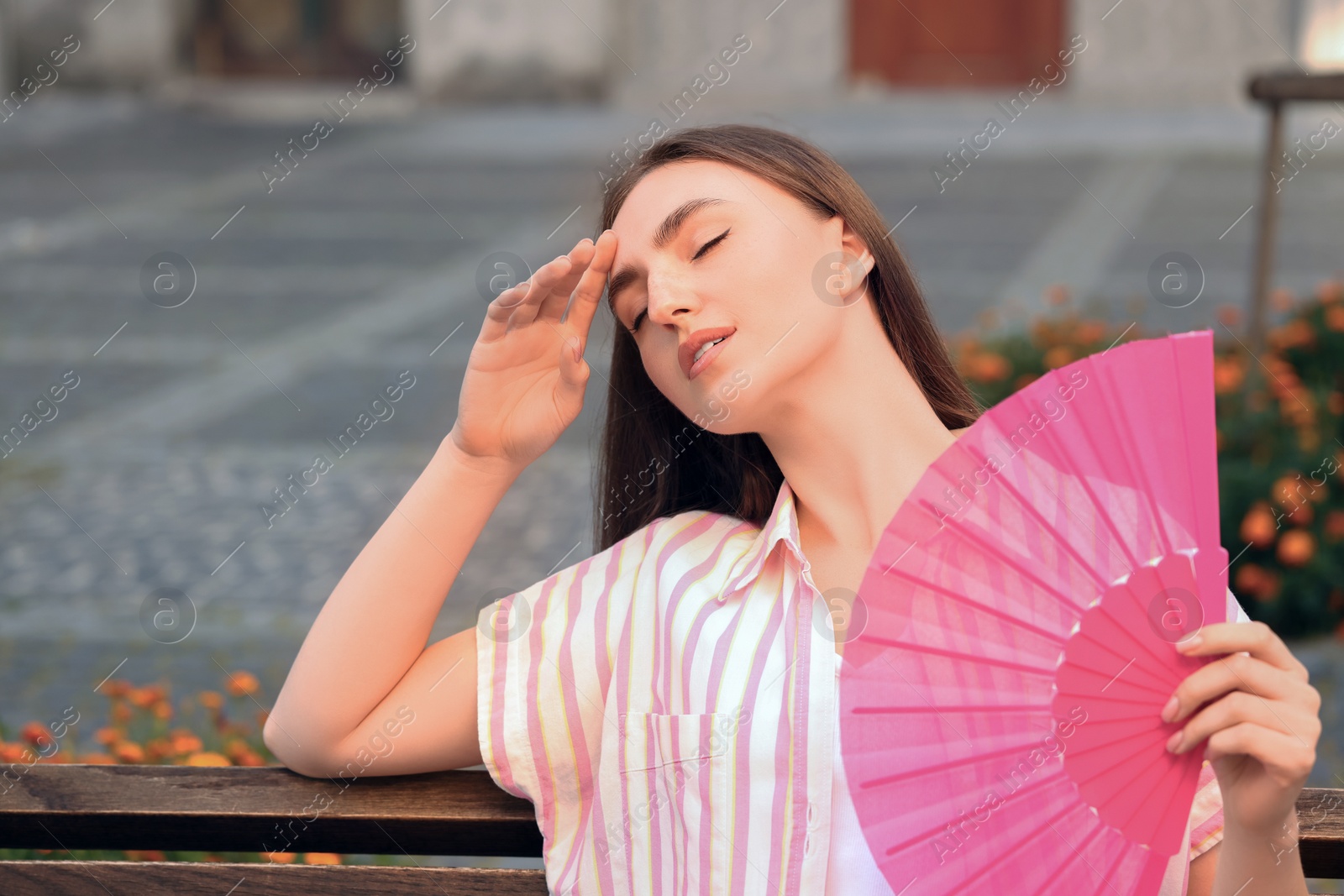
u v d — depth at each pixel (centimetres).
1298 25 1969
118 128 2033
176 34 2267
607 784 190
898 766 167
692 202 183
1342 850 191
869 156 1702
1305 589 511
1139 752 162
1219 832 169
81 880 209
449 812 202
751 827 178
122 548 656
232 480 744
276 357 977
